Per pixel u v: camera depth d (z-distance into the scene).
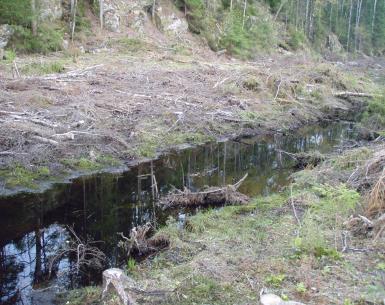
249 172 11.17
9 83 13.35
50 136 10.70
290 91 18.09
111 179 10.00
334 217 6.99
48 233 7.46
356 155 9.74
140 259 6.53
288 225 7.01
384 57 56.41
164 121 13.54
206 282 5.27
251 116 15.57
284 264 5.58
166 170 10.88
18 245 7.03
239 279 5.34
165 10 28.98
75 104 12.75
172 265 6.06
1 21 19.00
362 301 4.66
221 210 8.06
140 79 16.91
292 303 4.44
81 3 25.06
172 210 8.46
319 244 5.89
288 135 15.03
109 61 20.02
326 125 16.67
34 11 19.52
